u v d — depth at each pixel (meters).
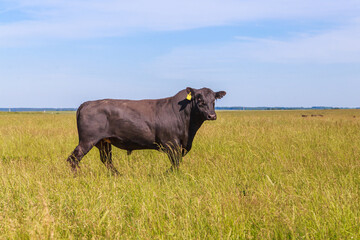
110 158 7.98
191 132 7.71
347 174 6.21
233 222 3.75
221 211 4.05
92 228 3.76
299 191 5.19
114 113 7.48
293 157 7.92
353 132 12.54
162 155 8.49
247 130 13.11
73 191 5.05
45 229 3.49
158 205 4.36
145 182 5.70
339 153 8.17
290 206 4.31
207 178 5.93
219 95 7.68
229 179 5.82
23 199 4.69
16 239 3.45
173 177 6.15
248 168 6.76
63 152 9.64
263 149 8.60
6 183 5.37
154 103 7.79
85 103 7.76
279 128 14.35
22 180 5.54
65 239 3.51
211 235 3.64
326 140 10.55
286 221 3.68
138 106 7.65
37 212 3.96
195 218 3.91
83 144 7.52
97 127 7.47
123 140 7.62
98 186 5.40
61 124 20.97
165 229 3.68
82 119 7.51
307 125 16.77
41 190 4.50
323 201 4.52
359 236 3.58
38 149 9.88
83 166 7.04
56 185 5.36
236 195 4.73
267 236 3.52
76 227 3.80
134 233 3.79
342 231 3.64
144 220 3.98
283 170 6.62
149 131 7.55
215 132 12.37
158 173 6.61
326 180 5.86
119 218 4.04
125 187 5.30
